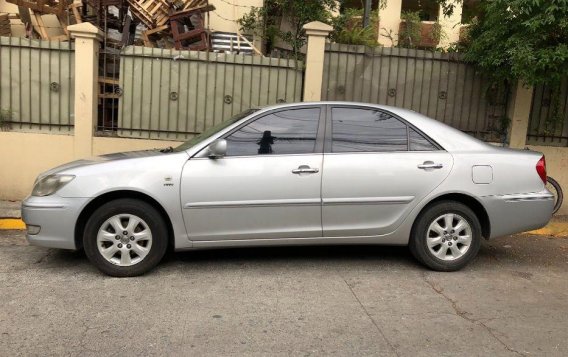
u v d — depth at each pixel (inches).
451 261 207.2
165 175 189.6
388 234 203.9
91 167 190.7
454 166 202.8
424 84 326.3
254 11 403.2
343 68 321.4
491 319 166.2
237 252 229.0
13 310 164.6
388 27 623.2
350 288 189.8
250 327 155.7
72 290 181.9
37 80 306.7
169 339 147.2
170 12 342.3
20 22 381.7
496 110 330.6
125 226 192.5
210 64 315.3
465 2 342.3
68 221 188.2
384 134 204.8
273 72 319.3
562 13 242.4
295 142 199.6
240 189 192.7
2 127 306.3
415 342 148.6
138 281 191.6
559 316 170.6
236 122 200.1
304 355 139.7
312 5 359.9
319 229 199.5
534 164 209.9
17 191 306.5
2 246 233.3
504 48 277.6
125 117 313.7
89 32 298.0
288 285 191.3
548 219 211.6
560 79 273.4
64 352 138.9
